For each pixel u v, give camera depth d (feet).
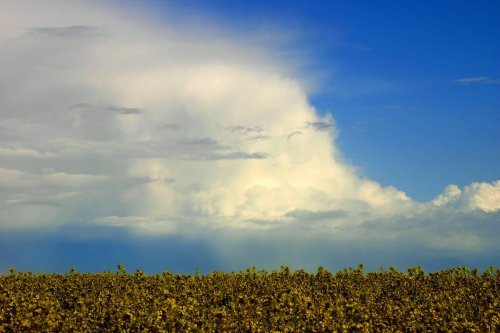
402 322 111.24
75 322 109.29
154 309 113.70
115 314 112.16
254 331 102.78
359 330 102.78
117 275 160.86
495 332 106.11
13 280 151.12
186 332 103.09
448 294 134.72
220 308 119.65
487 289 139.85
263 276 157.17
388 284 149.18
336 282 151.43
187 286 139.85
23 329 103.50
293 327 104.37
